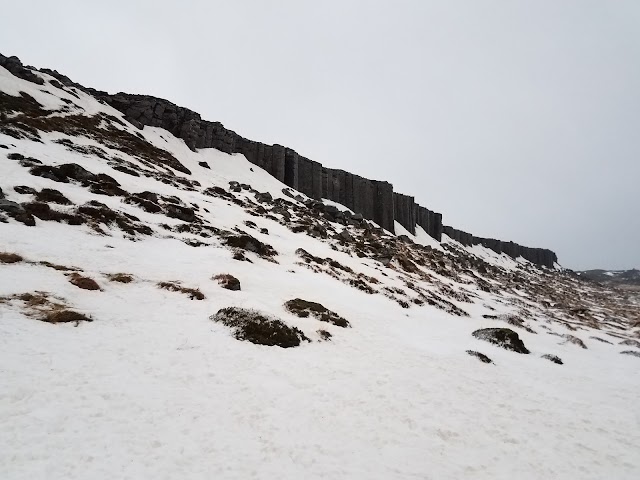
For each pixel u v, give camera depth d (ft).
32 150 124.16
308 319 69.51
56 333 40.68
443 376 55.06
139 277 66.95
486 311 143.54
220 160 303.48
